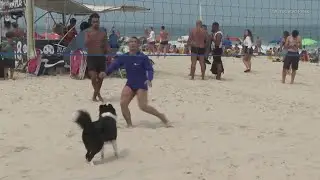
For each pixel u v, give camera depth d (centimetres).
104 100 866
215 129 652
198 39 1215
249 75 1411
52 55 1251
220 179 444
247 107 833
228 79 1284
